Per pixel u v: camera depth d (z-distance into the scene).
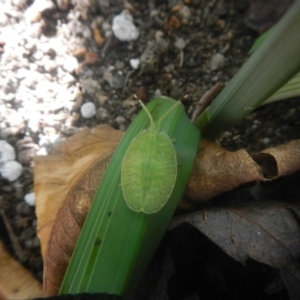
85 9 0.12
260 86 0.08
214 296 0.08
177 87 0.12
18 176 0.12
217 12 0.12
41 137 0.12
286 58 0.07
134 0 0.12
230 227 0.07
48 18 0.13
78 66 0.12
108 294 0.06
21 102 0.12
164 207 0.07
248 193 0.08
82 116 0.12
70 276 0.07
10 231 0.11
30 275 0.10
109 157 0.08
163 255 0.08
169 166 0.07
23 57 0.12
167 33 0.12
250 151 0.11
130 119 0.12
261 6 0.12
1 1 0.12
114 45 0.12
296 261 0.07
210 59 0.12
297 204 0.08
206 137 0.10
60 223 0.08
